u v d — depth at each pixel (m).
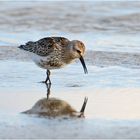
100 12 25.92
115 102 14.23
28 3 27.81
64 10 26.47
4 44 20.97
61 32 22.83
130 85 15.89
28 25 23.97
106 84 16.03
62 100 14.48
